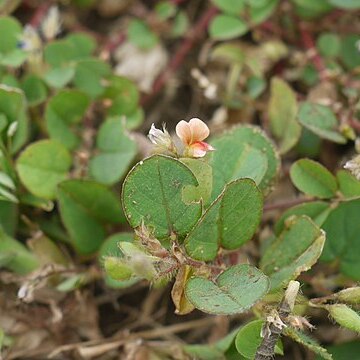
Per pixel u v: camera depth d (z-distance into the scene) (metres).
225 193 0.24
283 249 0.25
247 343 0.24
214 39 0.33
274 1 0.32
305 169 0.27
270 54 0.33
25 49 0.30
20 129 0.28
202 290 0.24
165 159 0.23
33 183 0.28
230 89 0.32
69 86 0.31
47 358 0.29
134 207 0.24
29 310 0.29
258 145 0.27
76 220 0.28
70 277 0.28
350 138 0.28
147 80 0.33
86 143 0.30
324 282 0.28
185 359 0.27
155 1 0.35
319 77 0.32
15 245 0.28
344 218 0.27
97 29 0.35
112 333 0.30
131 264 0.23
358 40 0.32
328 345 0.28
